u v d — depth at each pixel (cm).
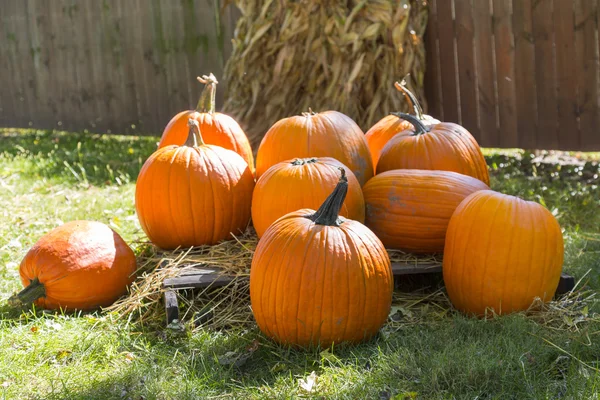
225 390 306
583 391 289
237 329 367
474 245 359
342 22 721
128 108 1065
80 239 394
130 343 352
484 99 778
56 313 383
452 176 408
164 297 378
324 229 336
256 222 407
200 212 421
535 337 337
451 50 789
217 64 959
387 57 732
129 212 600
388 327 364
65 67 1119
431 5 793
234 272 396
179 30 980
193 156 427
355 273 330
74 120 1134
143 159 825
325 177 393
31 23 1138
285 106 762
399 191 407
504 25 749
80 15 1077
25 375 320
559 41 720
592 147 720
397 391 296
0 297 414
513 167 758
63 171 772
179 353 339
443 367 307
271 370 321
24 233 544
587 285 411
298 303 329
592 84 709
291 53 742
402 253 412
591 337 341
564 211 562
